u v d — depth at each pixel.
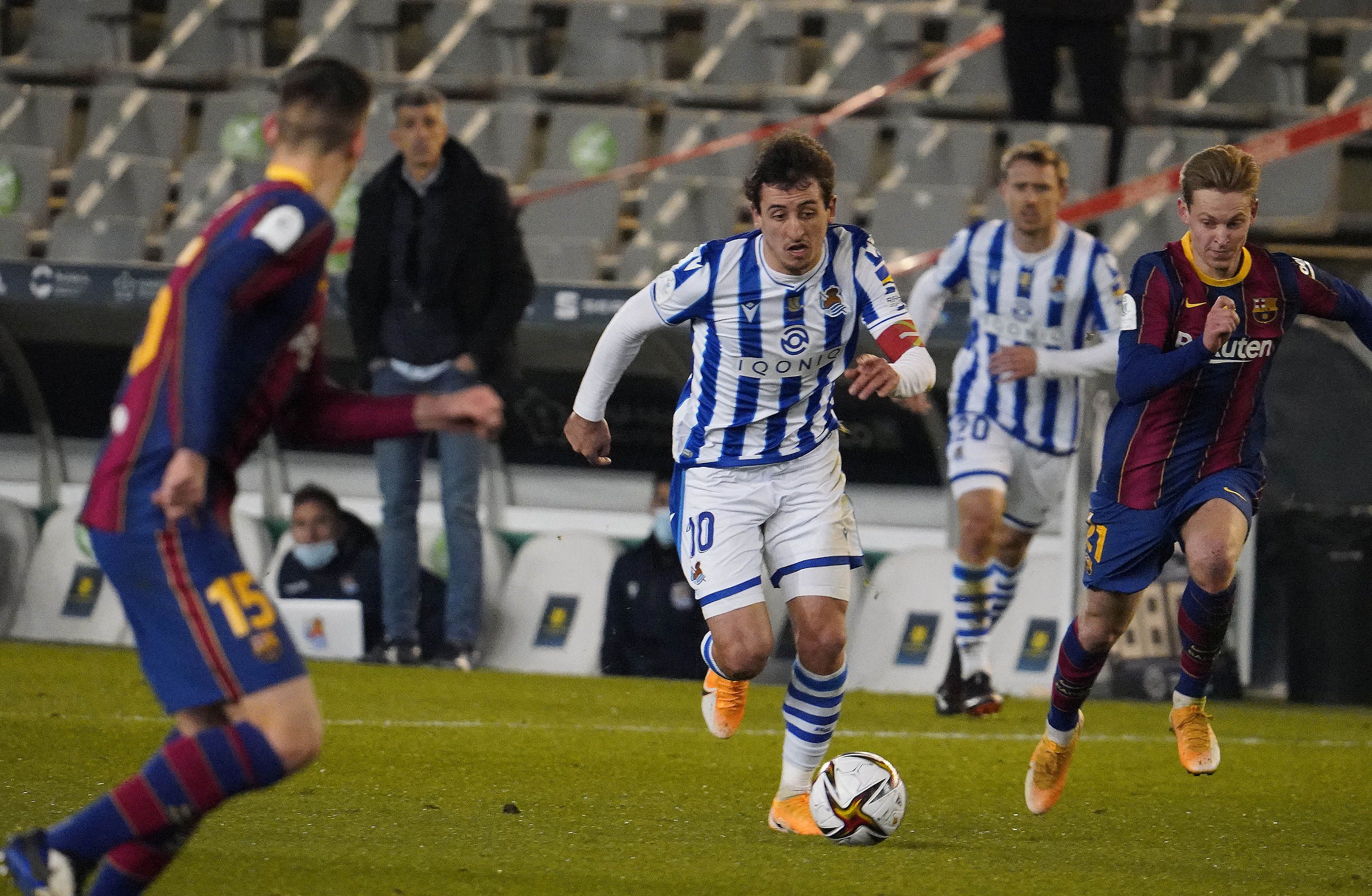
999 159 44.38
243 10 49.25
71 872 9.75
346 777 17.33
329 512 32.41
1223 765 21.28
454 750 19.88
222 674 9.81
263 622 9.94
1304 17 48.38
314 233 9.99
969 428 25.95
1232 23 46.94
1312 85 47.34
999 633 32.53
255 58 49.44
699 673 32.31
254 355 10.10
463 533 30.81
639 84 47.78
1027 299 25.38
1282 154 35.06
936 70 47.59
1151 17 46.44
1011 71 42.38
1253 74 46.44
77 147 48.31
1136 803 17.73
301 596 32.59
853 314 15.20
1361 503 31.69
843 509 15.27
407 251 28.94
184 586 9.82
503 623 33.97
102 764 17.39
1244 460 16.22
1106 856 14.29
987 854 14.16
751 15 48.44
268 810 15.00
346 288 29.33
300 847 13.22
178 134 46.66
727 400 15.23
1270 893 12.77
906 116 46.72
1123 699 31.30
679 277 15.11
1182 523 16.02
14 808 14.40
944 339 29.52
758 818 15.82
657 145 47.56
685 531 15.41
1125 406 16.36
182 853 12.61
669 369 32.72
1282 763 21.66
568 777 18.14
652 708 26.14
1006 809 17.02
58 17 50.44
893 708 27.81
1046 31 41.69
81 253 42.19
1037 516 26.52
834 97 46.84
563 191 41.53
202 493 9.62
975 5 49.69
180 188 44.22
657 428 34.50
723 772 19.09
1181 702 16.72
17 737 19.11
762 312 14.99
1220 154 15.46
